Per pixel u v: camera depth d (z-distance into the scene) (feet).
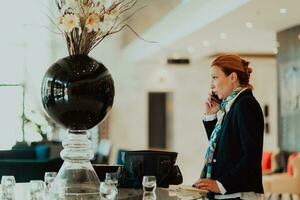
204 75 51.06
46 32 42.52
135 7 35.22
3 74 41.29
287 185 25.50
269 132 48.80
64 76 8.87
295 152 30.19
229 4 25.76
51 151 26.25
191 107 51.03
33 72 42.11
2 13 41.68
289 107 31.14
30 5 41.81
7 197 9.02
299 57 30.32
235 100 10.11
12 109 40.06
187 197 9.21
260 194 9.96
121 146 49.60
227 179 9.59
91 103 8.96
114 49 49.42
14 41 42.09
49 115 9.15
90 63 9.09
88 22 8.95
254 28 31.19
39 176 18.52
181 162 50.47
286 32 31.71
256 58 47.37
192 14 31.07
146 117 50.24
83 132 9.27
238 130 9.89
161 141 50.49
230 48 42.55
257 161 9.68
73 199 8.83
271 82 49.29
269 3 23.99
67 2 8.93
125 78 49.80
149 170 10.21
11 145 38.99
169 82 50.90
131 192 9.80
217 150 10.13
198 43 37.58
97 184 9.00
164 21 35.22
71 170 8.93
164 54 43.34
